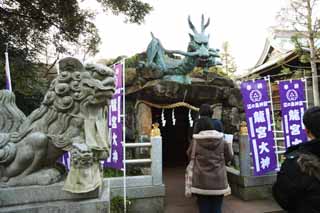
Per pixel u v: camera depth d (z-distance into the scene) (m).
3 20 6.44
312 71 10.55
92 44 7.60
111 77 2.26
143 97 6.02
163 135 9.38
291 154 1.71
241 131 4.91
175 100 6.11
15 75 6.58
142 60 6.58
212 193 3.13
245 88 4.69
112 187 4.08
